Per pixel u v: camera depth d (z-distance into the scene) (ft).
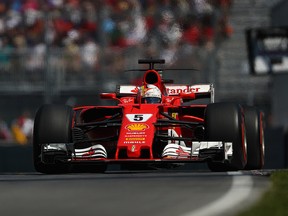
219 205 46.34
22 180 69.92
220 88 211.41
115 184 61.87
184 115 92.38
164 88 91.76
